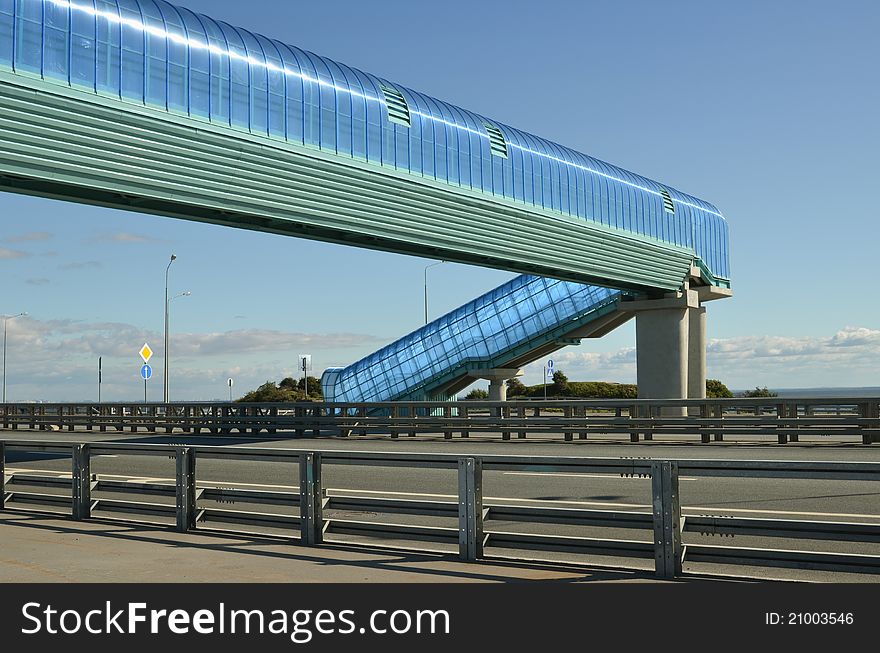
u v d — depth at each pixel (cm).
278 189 2828
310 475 1009
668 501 817
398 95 3403
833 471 748
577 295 4869
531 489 1520
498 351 5003
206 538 1055
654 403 2483
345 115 3106
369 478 1728
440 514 932
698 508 1265
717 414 2469
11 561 900
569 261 4100
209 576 823
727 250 5600
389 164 3262
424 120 3447
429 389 5191
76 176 2302
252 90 2800
